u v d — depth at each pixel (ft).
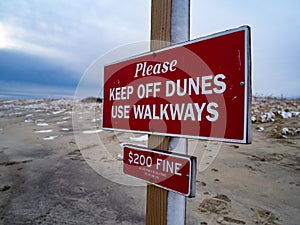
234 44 2.02
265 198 7.77
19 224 6.23
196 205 7.15
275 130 20.10
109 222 6.23
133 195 7.97
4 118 31.09
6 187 8.87
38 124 26.50
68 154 13.82
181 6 2.74
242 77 1.96
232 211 6.80
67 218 6.48
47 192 8.35
